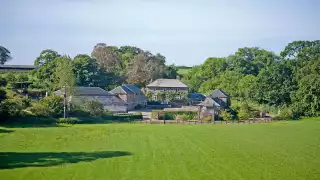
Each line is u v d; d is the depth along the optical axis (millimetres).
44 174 41344
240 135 72750
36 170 42875
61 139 64812
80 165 45781
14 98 93750
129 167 45500
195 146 60219
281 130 80750
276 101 120875
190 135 72062
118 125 86625
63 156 50688
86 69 143875
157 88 151125
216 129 81812
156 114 102000
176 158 51094
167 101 142125
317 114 107500
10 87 119250
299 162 49812
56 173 41875
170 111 102750
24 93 115312
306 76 110812
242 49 198125
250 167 46844
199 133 75062
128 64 182375
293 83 120000
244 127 85812
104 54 185625
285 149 58531
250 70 187000
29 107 91250
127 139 66188
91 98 110312
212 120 98812
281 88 119562
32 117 85625
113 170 43875
